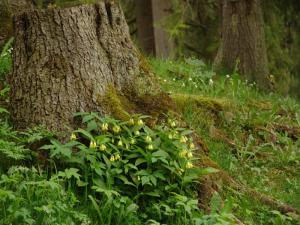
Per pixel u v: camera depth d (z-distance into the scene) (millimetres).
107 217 7219
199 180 8281
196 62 14195
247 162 10922
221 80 14445
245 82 16047
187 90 13047
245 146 11531
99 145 7758
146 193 7742
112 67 8602
